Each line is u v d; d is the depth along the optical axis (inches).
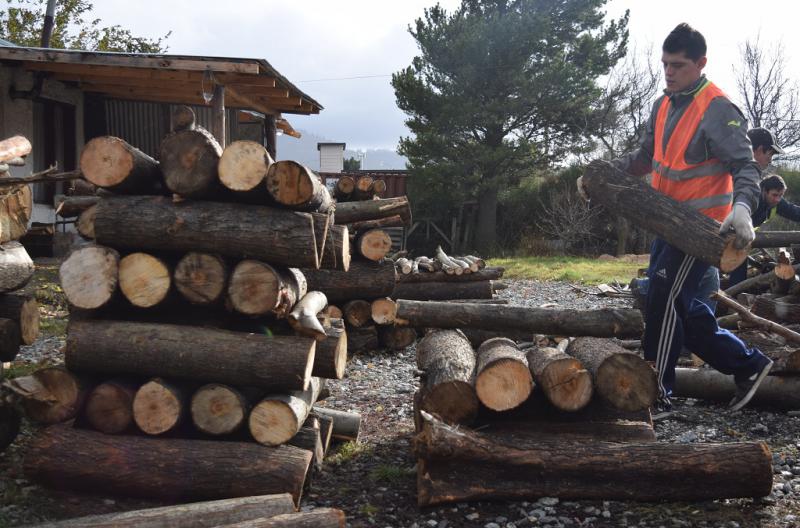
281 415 130.0
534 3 920.3
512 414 144.9
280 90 439.8
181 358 129.3
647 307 163.9
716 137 150.7
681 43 153.5
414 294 329.1
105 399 131.0
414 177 912.9
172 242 130.7
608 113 1026.7
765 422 178.1
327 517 105.4
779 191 261.1
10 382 129.9
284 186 128.8
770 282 304.7
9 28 1030.4
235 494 125.8
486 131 927.0
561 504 129.8
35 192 469.1
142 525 103.6
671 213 150.6
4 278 143.8
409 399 215.3
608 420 144.6
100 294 130.0
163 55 356.2
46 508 122.7
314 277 273.7
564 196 936.9
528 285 554.3
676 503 129.5
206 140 129.6
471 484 131.4
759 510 126.3
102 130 518.9
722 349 163.6
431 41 882.8
